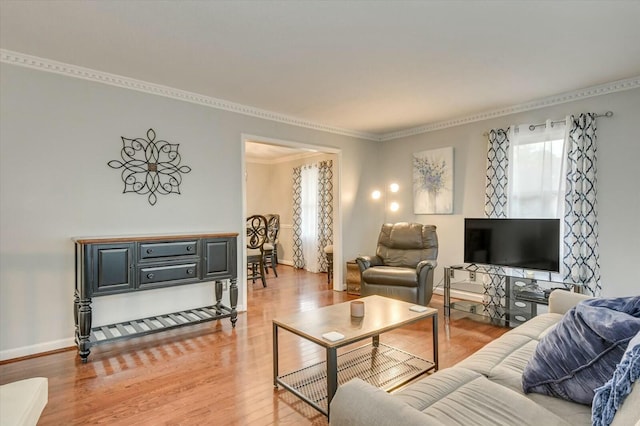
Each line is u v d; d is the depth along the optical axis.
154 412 2.06
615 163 3.49
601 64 3.04
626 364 0.99
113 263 2.88
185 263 3.27
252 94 3.78
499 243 3.83
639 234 3.36
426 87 3.58
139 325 3.22
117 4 2.15
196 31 2.48
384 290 4.15
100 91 3.23
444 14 2.27
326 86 3.55
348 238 5.34
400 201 5.49
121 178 3.34
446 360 2.73
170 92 3.60
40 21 2.34
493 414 1.27
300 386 2.32
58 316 3.01
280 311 4.15
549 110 3.95
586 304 1.57
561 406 1.34
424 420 0.91
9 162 2.82
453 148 4.81
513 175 4.16
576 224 3.60
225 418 2.00
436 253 4.50
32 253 2.91
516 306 3.70
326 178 6.76
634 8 2.20
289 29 2.45
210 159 3.90
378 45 2.69
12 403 1.31
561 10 2.22
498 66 3.08
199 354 2.90
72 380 2.45
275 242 6.59
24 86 2.88
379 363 2.67
